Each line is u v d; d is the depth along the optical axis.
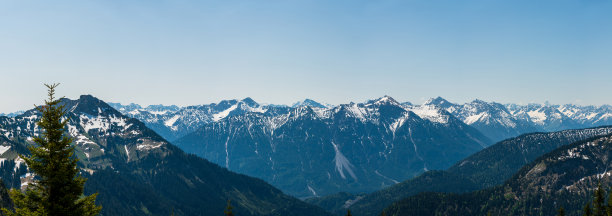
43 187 49.69
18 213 48.53
